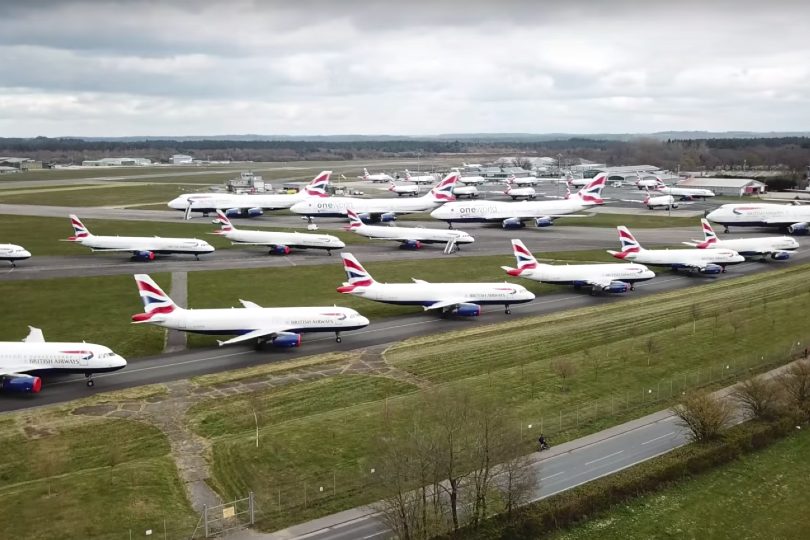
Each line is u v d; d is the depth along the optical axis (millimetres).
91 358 99688
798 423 91062
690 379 105562
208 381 101875
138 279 112125
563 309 144125
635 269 160500
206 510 66812
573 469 78188
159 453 80000
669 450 82750
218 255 194500
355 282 136250
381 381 102625
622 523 69562
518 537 66125
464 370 107562
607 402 96875
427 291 137375
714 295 156250
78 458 78500
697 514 71312
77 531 64188
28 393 96062
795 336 126125
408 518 65750
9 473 74938
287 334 116375
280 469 76625
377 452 75688
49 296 146000
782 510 72438
